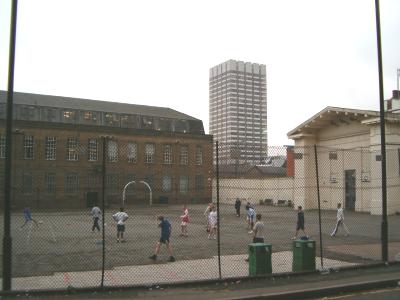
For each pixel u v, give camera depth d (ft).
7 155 34.47
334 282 37.58
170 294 33.71
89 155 207.10
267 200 191.52
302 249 41.78
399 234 80.07
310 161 156.76
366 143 136.87
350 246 62.34
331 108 142.82
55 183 196.24
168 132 229.04
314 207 155.94
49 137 198.59
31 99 215.92
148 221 113.80
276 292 34.09
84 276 41.73
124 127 221.87
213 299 31.94
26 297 32.71
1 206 138.72
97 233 83.82
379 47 46.75
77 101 235.81
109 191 112.27
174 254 57.31
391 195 126.62
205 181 234.38
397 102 161.48
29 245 66.18
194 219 123.13
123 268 46.50
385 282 38.29
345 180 144.87
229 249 62.44
